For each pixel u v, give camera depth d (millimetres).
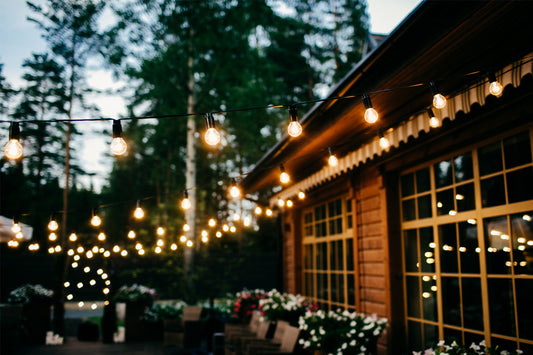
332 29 21297
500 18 2785
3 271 18047
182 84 14477
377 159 5270
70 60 13297
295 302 6602
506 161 3562
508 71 2754
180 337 8773
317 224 7594
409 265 4867
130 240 14258
